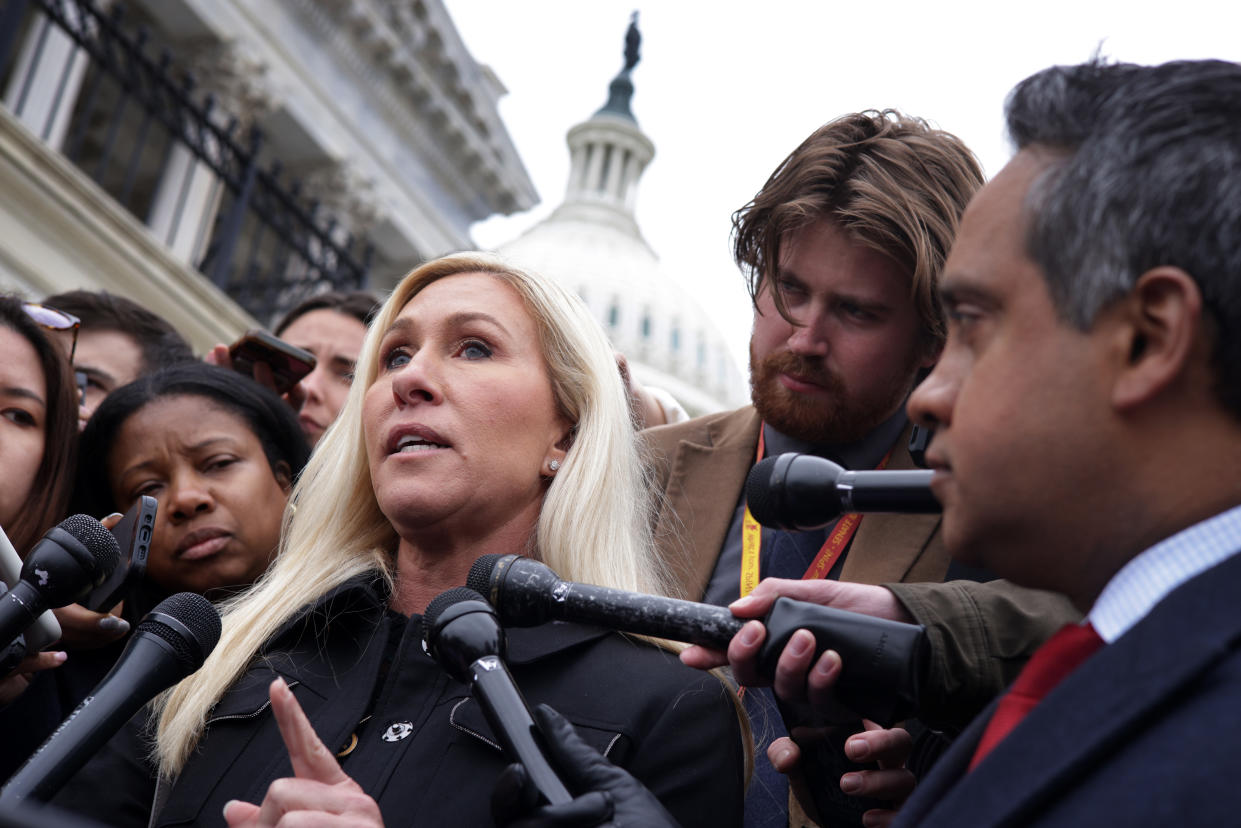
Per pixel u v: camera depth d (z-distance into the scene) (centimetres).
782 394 276
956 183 280
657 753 195
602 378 238
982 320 134
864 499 170
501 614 180
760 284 285
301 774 162
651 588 236
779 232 275
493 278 242
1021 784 112
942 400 139
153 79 1242
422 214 2095
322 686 211
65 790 212
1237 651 110
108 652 282
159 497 300
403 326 235
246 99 1725
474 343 231
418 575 224
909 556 259
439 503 216
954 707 182
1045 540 131
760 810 244
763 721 254
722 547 286
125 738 223
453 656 167
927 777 135
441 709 199
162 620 178
